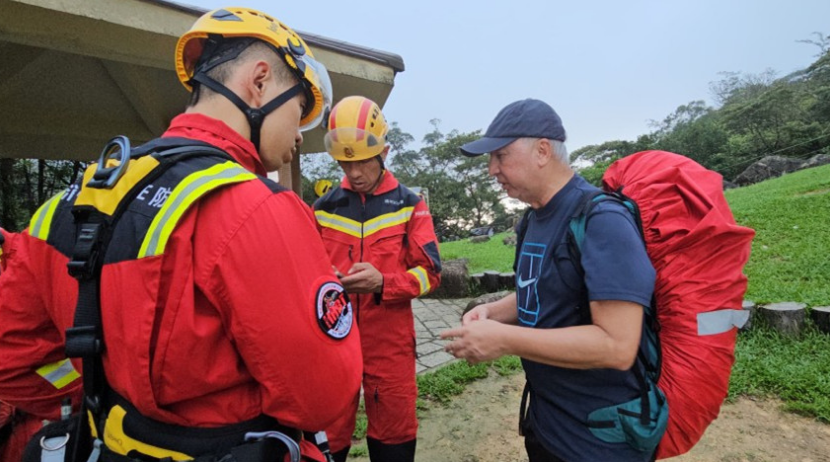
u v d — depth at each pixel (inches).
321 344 33.6
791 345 152.5
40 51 128.4
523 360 61.8
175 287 30.4
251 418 34.8
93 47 87.0
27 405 40.5
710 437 113.7
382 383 81.9
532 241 58.8
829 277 198.4
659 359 52.3
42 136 168.4
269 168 41.9
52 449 37.8
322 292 34.6
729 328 50.3
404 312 84.0
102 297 31.3
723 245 50.4
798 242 257.4
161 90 169.0
